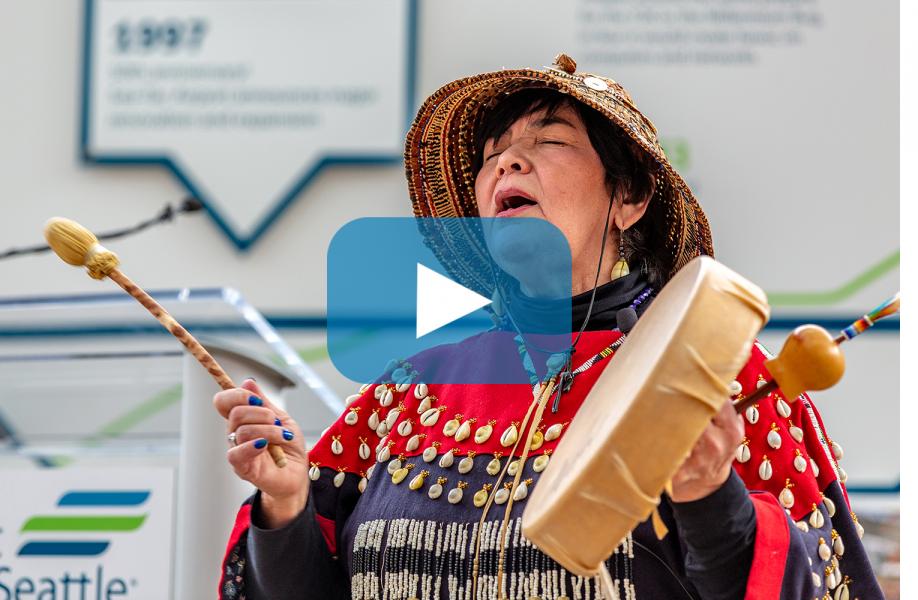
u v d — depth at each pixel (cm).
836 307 574
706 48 598
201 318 314
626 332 218
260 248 633
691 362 153
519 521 203
